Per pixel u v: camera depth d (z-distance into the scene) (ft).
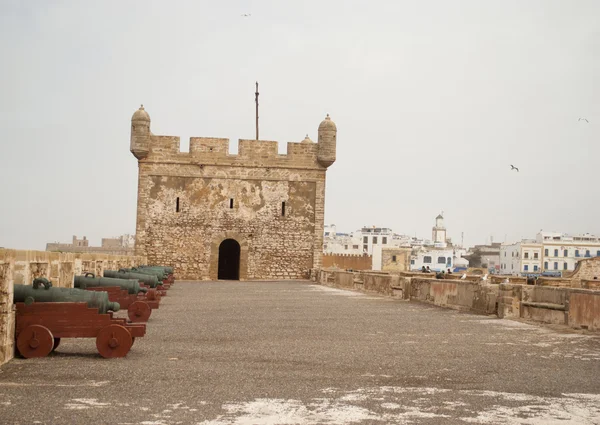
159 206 176.45
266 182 180.55
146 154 175.11
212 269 177.68
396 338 54.29
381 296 113.19
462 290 83.51
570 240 426.92
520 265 405.80
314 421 27.84
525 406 30.73
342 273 145.18
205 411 29.14
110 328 42.04
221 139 178.70
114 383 34.50
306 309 83.61
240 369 39.06
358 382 35.70
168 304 90.43
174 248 176.65
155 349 46.52
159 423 27.25
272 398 31.73
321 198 182.39
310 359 43.04
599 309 58.34
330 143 181.06
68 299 42.47
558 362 42.63
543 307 67.51
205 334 55.88
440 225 620.08
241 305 89.76
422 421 28.02
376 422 27.78
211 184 178.19
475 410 29.91
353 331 59.11
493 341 52.70
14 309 41.32
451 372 38.83
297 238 181.37
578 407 30.66
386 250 374.43
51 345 41.68
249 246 179.22
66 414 28.32
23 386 33.47
